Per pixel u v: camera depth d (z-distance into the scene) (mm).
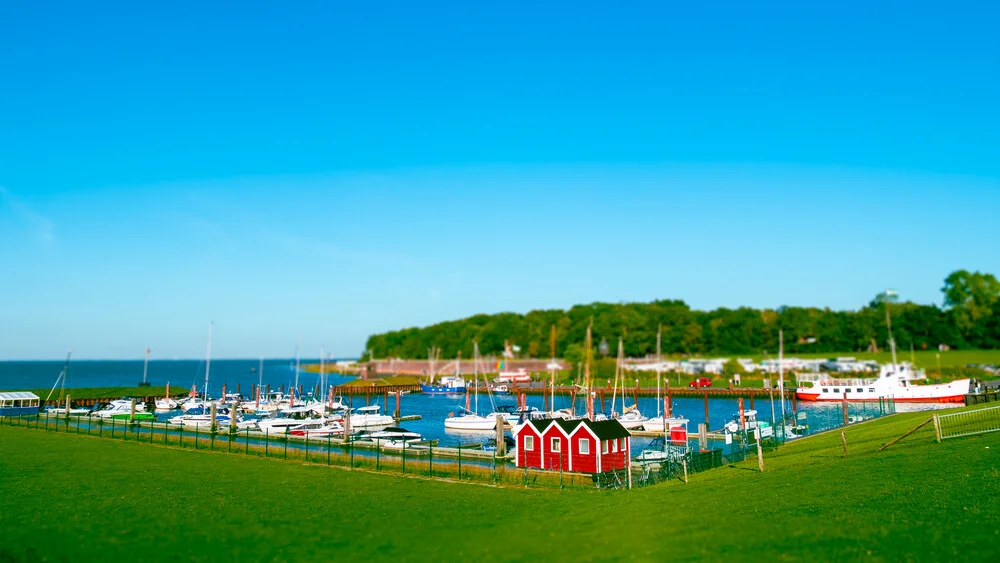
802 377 175875
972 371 167000
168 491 47625
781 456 56781
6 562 29484
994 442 42250
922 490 32312
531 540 30844
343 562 28906
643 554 26562
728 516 31953
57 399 144500
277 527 35750
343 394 196750
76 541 32812
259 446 77312
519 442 63281
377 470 60281
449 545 30969
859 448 51500
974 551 23312
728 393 161375
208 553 30688
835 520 28734
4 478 52000
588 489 49562
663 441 80938
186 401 143750
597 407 153125
